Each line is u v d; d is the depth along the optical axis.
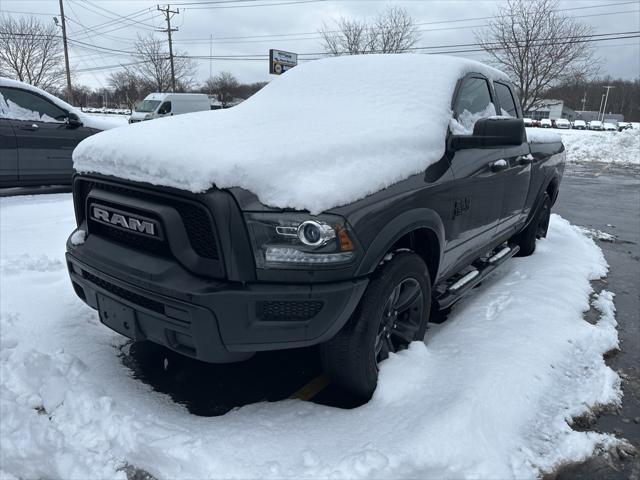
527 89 32.56
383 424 2.42
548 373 2.96
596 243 6.60
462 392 2.60
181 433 2.33
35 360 2.83
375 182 2.48
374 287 2.51
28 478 2.24
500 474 2.17
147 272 2.32
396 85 3.47
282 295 2.21
